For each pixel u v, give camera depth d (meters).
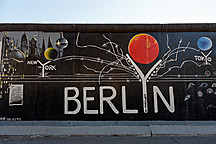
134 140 5.12
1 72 6.46
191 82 6.47
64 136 5.58
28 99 6.37
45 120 6.26
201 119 6.31
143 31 6.66
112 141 5.03
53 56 6.55
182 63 6.55
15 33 6.62
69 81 6.44
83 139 5.25
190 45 6.62
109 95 6.38
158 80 6.46
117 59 6.55
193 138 5.32
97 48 6.59
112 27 6.67
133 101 6.35
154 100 6.37
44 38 6.62
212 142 4.89
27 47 6.58
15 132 5.68
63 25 6.66
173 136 5.57
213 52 6.62
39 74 6.47
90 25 6.67
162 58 6.56
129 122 6.17
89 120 6.26
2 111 6.31
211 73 6.52
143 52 6.58
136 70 6.49
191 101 6.39
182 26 6.65
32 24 6.65
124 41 6.63
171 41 6.64
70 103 6.34
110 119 6.26
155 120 6.27
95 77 6.46
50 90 6.40
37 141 5.06
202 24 6.65
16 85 6.42
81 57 6.55
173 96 6.39
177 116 6.30
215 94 6.43
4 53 6.54
